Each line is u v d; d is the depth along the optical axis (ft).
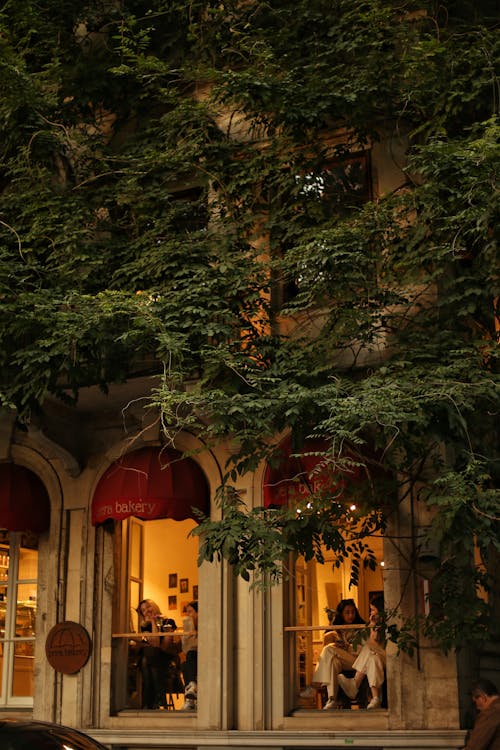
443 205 42.19
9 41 49.44
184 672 50.88
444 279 43.73
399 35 47.67
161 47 53.98
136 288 46.85
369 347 44.09
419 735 43.60
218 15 51.67
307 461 45.57
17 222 49.14
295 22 49.98
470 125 46.91
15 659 54.85
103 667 51.34
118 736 48.98
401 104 47.93
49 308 42.45
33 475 54.70
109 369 46.26
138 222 49.44
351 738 44.62
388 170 49.21
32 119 49.70
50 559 53.26
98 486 51.47
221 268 44.68
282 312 43.11
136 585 55.06
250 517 40.78
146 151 50.31
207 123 49.52
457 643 40.75
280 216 48.32
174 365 42.63
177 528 57.00
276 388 41.52
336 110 47.52
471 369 40.24
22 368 44.57
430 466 45.11
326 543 43.42
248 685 47.93
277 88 46.73
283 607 48.26
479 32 46.39
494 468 40.32
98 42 54.95
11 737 27.71
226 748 47.03
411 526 45.60
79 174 51.47
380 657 46.50
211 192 50.98
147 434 51.83
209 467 50.88
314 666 48.70
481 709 39.55
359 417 38.04
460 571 41.75
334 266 41.91
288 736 45.78
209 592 49.21
